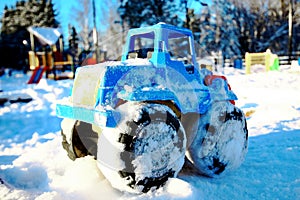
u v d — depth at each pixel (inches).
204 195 121.0
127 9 1341.0
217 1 1528.1
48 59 895.7
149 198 113.0
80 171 137.2
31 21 1658.5
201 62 176.6
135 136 112.7
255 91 456.4
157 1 1306.6
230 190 126.3
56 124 306.2
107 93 119.0
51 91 530.9
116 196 118.5
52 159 170.9
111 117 111.8
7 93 536.7
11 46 1491.1
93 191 121.6
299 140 204.5
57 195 114.3
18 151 213.5
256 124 264.7
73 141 154.7
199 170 140.6
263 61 884.6
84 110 123.3
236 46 1487.5
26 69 1328.7
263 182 134.0
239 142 146.2
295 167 151.4
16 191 120.7
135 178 114.1
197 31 1398.9
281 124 256.2
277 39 1545.3
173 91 128.3
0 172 137.3
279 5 1626.5
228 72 786.2
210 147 135.3
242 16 1576.0
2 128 290.7
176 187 118.3
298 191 122.5
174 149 121.6
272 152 178.9
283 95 407.8
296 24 1540.4
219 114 138.3
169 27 145.9
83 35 1537.9
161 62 135.0
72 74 839.7
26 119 333.4
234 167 145.0
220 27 1482.5
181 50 170.2
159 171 118.3
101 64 138.6
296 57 1135.0
